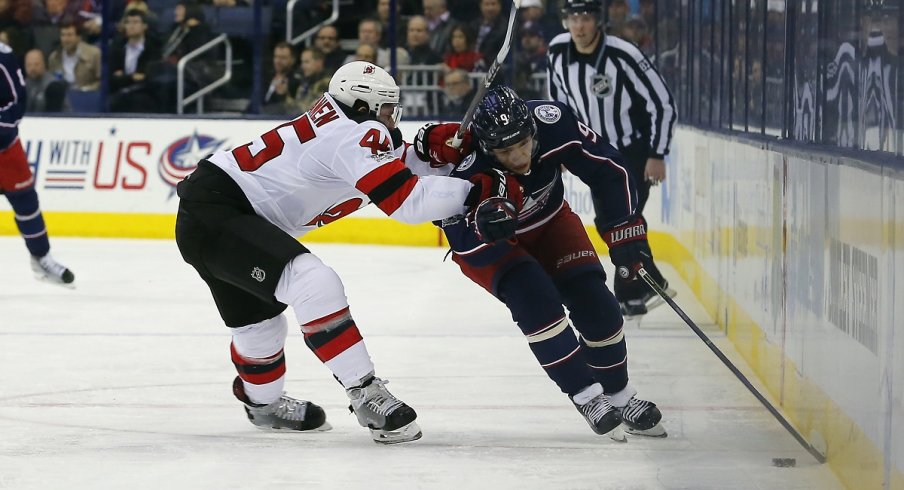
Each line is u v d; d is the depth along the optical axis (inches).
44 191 1508.4
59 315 959.6
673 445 528.1
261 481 486.9
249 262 526.0
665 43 1058.7
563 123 523.5
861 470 423.2
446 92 1536.7
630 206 538.6
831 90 494.3
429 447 542.9
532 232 541.6
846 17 467.5
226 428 589.0
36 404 646.5
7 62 992.9
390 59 1542.8
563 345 518.6
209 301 1038.4
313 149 526.6
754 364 631.8
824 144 507.8
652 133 911.7
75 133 1504.7
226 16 1590.8
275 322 562.3
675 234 982.4
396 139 552.7
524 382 701.9
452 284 1136.2
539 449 537.3
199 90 1600.6
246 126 1493.6
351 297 1052.5
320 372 735.1
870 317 414.3
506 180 495.8
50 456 530.3
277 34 1605.6
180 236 543.5
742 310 672.4
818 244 495.2
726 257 733.3
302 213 545.3
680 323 776.9
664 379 645.9
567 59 927.7
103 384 701.9
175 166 1492.4
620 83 911.0
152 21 1595.7
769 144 613.0
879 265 402.9
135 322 927.7
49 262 1051.3
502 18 1526.8
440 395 666.2
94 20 1617.9
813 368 497.4
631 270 540.7
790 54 584.4
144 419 609.6
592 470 498.6
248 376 569.9
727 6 797.9
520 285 517.0
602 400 523.5
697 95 918.4
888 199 391.9
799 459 490.0
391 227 1450.5
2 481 488.1
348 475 494.9
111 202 1498.5
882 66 412.8
